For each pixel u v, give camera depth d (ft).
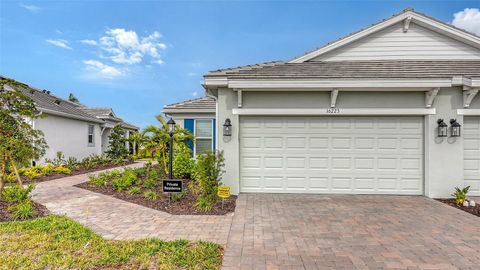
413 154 26.23
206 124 39.47
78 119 57.21
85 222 17.92
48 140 47.47
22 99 22.08
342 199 24.45
